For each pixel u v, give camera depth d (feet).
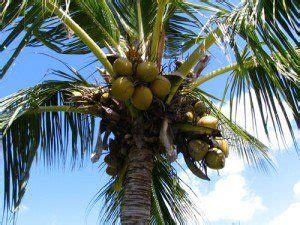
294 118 18.11
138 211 17.79
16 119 21.36
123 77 17.28
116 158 19.38
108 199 24.71
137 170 18.34
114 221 24.76
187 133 19.04
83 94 19.43
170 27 25.85
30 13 16.97
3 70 16.14
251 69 19.94
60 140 22.62
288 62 15.97
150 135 18.56
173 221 24.54
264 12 15.85
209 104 21.34
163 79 17.79
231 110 20.35
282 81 18.54
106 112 18.58
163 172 24.12
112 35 21.24
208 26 15.55
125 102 18.02
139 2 22.85
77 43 23.02
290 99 18.20
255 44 15.78
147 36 22.57
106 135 19.04
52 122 22.56
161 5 18.45
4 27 16.24
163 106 18.08
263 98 19.43
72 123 23.12
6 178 20.79
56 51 22.30
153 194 24.21
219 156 18.86
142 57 19.71
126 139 18.83
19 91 21.17
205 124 18.76
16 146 21.33
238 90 20.38
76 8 21.54
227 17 15.85
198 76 19.98
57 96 22.82
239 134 23.50
